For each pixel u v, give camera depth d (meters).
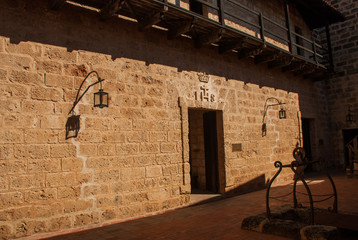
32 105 5.16
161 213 6.57
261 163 9.85
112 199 5.96
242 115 9.40
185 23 6.93
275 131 10.78
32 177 5.04
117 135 6.19
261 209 6.48
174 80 7.46
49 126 5.31
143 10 6.31
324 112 14.55
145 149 6.61
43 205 5.11
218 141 8.77
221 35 7.54
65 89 5.57
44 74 5.36
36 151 5.12
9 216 4.76
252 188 9.34
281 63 10.48
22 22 5.23
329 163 14.44
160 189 6.77
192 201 7.68
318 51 14.68
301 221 5.16
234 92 9.23
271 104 10.77
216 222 5.54
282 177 10.84
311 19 13.84
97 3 5.95
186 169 7.33
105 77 6.16
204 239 4.53
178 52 7.69
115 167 6.08
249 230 4.82
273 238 4.35
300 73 12.34
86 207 5.60
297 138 12.01
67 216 5.36
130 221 5.93
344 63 14.38
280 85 11.49
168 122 7.16
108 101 6.11
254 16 10.53
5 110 4.89
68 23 5.77
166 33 7.46
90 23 6.09
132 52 6.69
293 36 12.78
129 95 6.49
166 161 6.98
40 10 5.45
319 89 14.39
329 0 14.98
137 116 6.57
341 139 14.45
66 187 5.40
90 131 5.80
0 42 4.96
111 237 4.86
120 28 6.55
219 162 8.71
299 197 7.63
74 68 5.73
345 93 14.31
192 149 9.95
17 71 5.07
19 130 4.99
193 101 7.85
